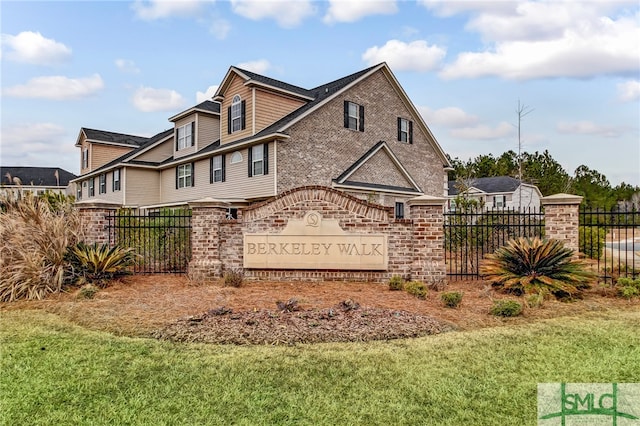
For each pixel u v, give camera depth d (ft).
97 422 10.53
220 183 69.72
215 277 29.81
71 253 27.96
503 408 11.17
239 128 67.15
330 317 19.19
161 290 26.18
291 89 69.15
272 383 12.76
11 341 17.01
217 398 11.82
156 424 10.43
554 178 140.46
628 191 133.90
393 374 13.35
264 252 29.30
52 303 23.57
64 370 13.88
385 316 19.38
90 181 99.35
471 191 128.16
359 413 10.91
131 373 13.60
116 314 20.80
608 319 19.89
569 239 27.66
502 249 27.55
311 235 28.68
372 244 27.94
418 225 27.40
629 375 13.20
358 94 69.31
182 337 17.12
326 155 64.49
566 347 15.83
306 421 10.52
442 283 26.61
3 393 12.14
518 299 23.44
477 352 15.31
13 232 27.17
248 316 19.47
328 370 13.67
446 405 11.34
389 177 70.85
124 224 34.37
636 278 26.86
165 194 85.46
